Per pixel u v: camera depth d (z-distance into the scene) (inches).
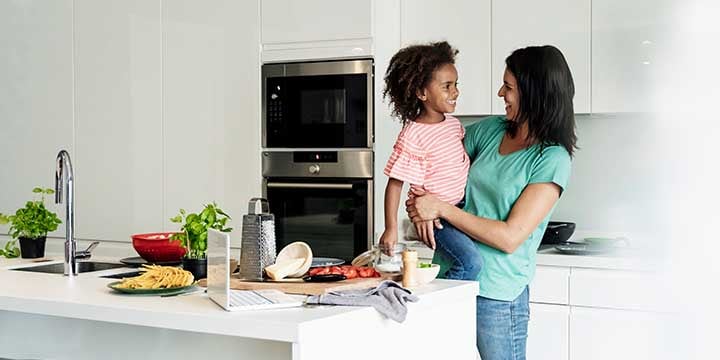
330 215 167.3
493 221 110.4
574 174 171.9
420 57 118.6
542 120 110.6
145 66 186.2
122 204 191.6
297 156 170.2
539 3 159.8
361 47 161.6
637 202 164.6
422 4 169.2
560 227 159.6
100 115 193.0
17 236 144.4
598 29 156.5
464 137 123.0
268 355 98.4
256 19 172.2
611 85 156.3
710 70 152.5
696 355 142.6
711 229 155.5
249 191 175.6
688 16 152.6
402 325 96.3
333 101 165.5
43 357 119.2
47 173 201.3
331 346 86.1
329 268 110.3
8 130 205.9
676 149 158.6
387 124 167.2
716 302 146.1
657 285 145.3
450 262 115.1
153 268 109.6
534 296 149.6
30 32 201.0
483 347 116.0
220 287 93.0
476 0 164.2
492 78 163.3
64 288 110.5
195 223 117.9
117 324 111.4
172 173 184.5
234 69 175.5
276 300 93.0
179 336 105.8
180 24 181.3
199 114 180.4
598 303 144.7
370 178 163.2
